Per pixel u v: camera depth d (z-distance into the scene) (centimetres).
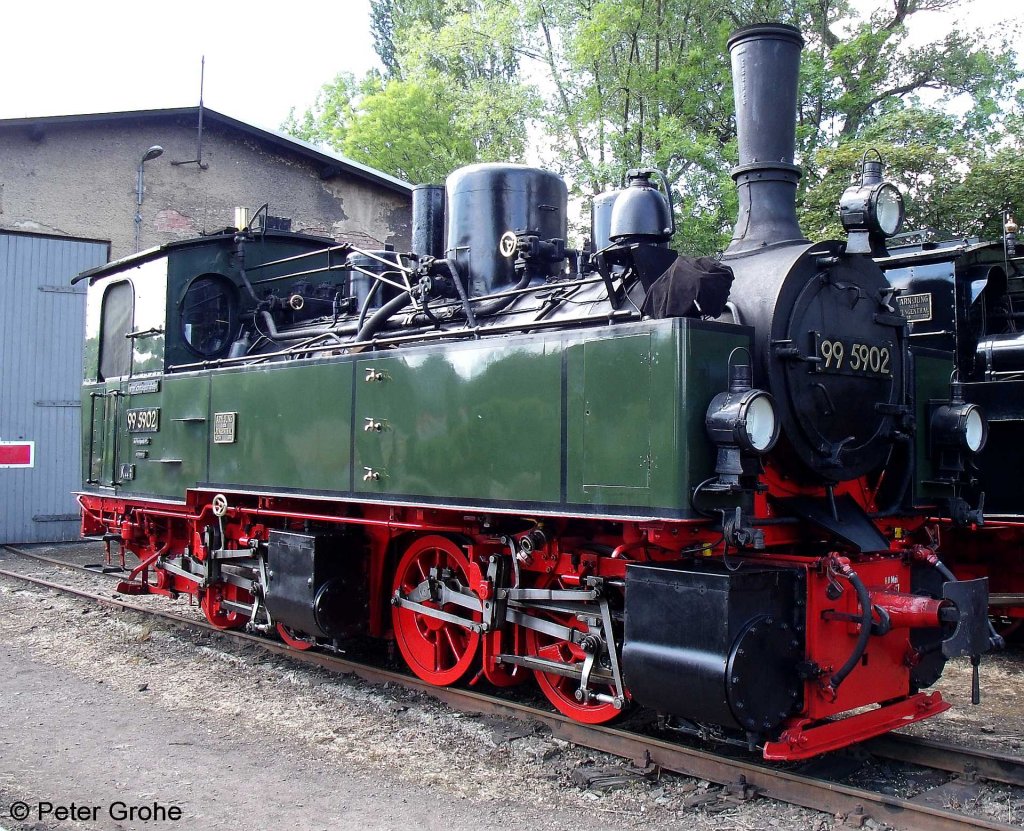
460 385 559
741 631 433
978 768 476
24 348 1495
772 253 520
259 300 901
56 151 1525
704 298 466
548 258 687
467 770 499
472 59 2712
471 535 592
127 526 927
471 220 711
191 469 807
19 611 939
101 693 651
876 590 492
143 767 502
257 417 730
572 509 489
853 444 520
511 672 609
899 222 547
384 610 693
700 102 2050
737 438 429
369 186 1852
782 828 421
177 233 1638
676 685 446
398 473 600
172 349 855
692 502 435
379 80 3048
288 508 729
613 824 430
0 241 1473
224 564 797
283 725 579
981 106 2098
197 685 669
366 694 636
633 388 461
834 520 500
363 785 480
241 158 1706
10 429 1484
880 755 507
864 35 2067
